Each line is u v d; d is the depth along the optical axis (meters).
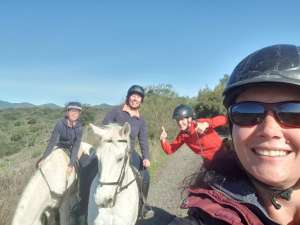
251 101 0.52
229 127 0.58
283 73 0.50
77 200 2.41
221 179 0.54
